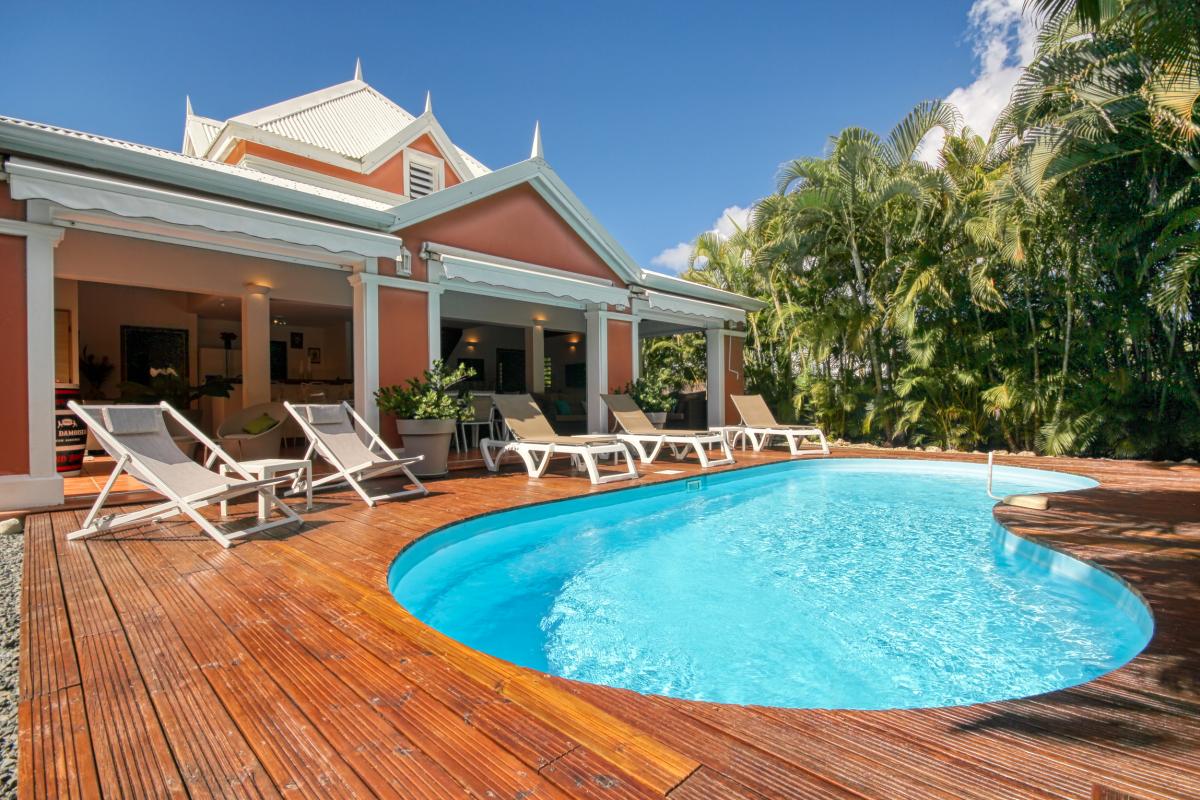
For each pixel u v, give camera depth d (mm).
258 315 10242
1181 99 6684
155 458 4688
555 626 3684
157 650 2568
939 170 10867
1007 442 11367
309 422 6156
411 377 8555
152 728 1941
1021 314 10680
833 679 2951
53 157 5613
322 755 1785
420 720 1989
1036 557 4570
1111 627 3574
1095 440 10258
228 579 3594
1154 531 4805
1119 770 1680
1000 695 2775
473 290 9570
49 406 5570
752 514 6859
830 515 6781
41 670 2369
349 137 14555
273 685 2244
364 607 3111
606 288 10539
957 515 6797
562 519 6395
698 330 14711
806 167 12281
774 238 13180
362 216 7949
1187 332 9148
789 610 3910
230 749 1817
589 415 11391
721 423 13992
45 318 5539
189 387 10414
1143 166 8500
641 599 4152
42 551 4250
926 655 3217
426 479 7973
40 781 1663
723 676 3000
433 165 14602
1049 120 8914
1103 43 7973
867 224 11969
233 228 6098
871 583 4438
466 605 4055
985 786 1604
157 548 4340
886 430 12469
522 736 1888
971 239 10500
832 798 1553
